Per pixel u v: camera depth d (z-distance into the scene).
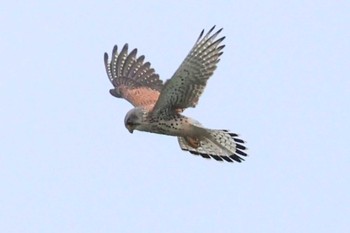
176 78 15.61
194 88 15.84
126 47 18.92
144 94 18.06
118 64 18.89
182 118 16.50
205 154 17.08
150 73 18.61
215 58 15.53
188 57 15.38
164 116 16.45
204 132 16.69
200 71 15.59
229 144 16.81
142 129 16.70
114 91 18.33
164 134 16.81
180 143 17.23
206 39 15.36
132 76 18.70
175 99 16.08
